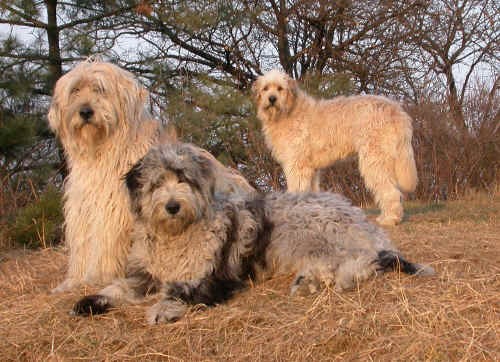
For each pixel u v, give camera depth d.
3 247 3.78
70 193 2.83
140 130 2.86
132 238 2.67
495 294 2.39
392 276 2.55
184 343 2.27
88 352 2.27
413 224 4.16
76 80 2.75
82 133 2.72
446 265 2.72
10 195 4.92
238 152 6.57
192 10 6.97
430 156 6.92
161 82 7.13
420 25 9.21
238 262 2.63
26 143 4.68
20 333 2.39
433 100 7.23
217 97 6.28
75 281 2.79
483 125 6.94
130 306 2.49
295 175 4.58
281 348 2.20
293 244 2.66
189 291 2.48
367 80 9.33
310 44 9.56
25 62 6.09
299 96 4.62
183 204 2.48
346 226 2.69
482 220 4.24
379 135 4.29
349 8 9.05
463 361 2.08
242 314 2.37
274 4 9.05
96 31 7.21
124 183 2.67
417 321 2.25
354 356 2.14
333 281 2.52
